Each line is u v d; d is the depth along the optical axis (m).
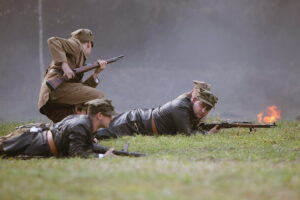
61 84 28.31
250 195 14.64
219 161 21.14
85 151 22.94
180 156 22.58
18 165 19.55
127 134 29.73
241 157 22.38
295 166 19.33
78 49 28.70
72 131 22.84
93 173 16.94
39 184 15.65
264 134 30.56
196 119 30.19
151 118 29.86
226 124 31.08
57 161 20.70
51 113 29.02
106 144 27.14
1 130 31.97
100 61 29.20
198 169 17.75
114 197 14.31
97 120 23.17
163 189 15.03
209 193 14.71
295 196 14.62
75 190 15.02
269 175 17.05
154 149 25.52
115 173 16.98
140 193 14.59
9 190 15.03
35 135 23.38
